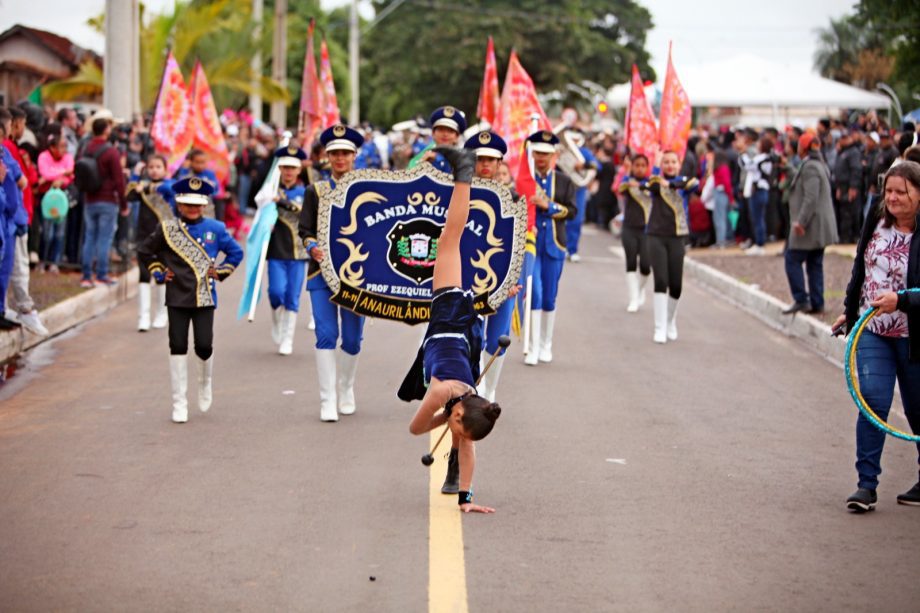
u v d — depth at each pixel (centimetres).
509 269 918
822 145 2159
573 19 5884
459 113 999
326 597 572
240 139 2769
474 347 715
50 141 1588
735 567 626
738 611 566
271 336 1332
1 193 1123
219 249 944
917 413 740
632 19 6269
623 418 968
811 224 1418
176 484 757
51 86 3173
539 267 1187
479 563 621
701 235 2386
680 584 598
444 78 5925
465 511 709
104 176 1535
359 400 1015
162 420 933
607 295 1744
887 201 721
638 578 606
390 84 6100
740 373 1183
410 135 3244
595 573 611
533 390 1070
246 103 4816
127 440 868
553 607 564
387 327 1406
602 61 6047
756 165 2122
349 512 704
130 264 1827
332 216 912
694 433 924
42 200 1568
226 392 1040
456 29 5834
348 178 911
